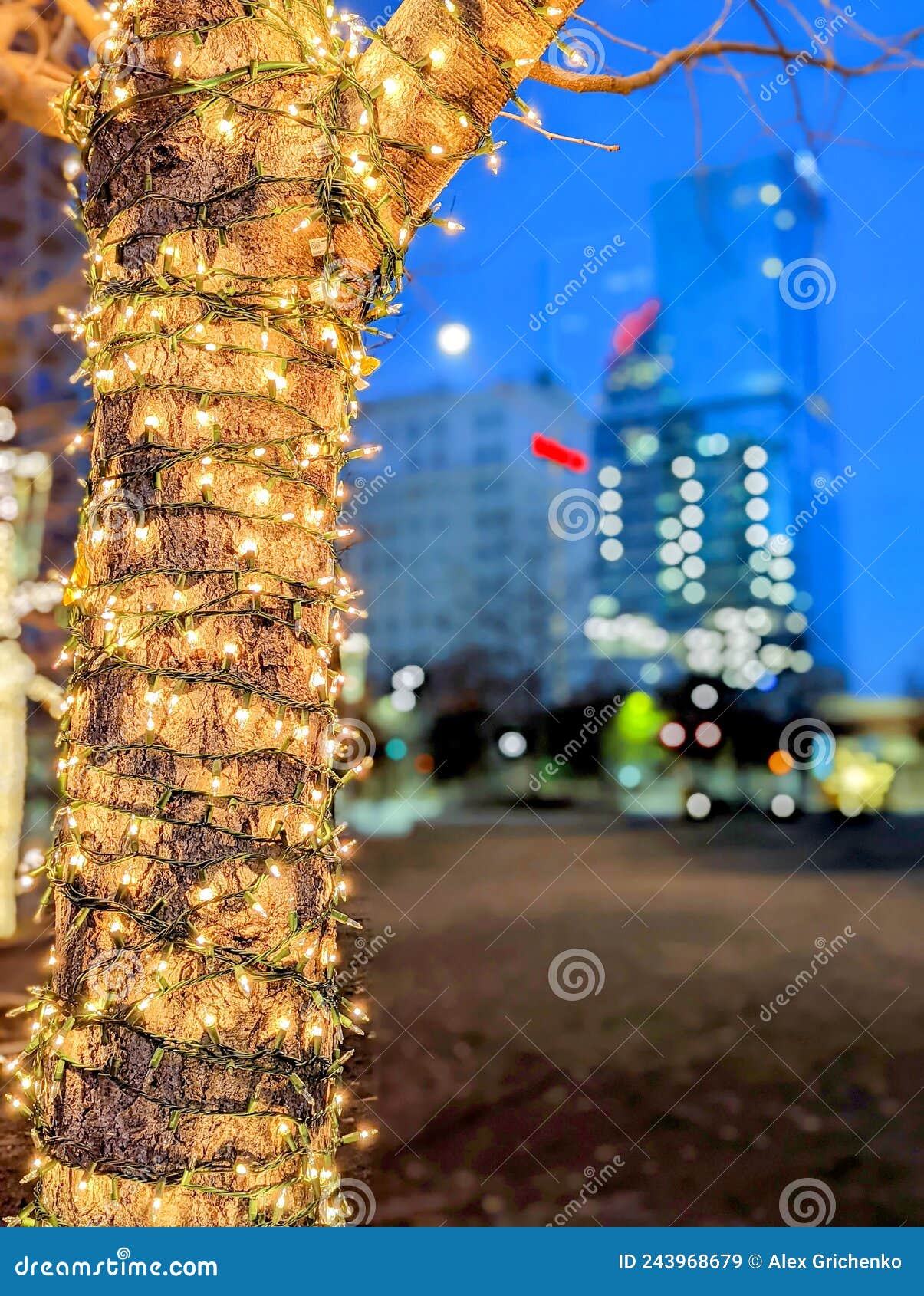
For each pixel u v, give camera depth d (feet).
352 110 6.27
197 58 6.17
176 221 6.13
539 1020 22.27
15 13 10.77
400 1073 18.63
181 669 5.90
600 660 119.85
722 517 112.47
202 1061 5.73
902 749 102.22
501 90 6.43
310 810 6.14
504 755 107.86
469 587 168.96
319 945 6.22
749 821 83.35
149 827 5.81
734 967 28.09
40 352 24.95
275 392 6.16
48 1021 5.99
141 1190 5.65
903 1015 22.89
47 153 23.65
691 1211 12.67
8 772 29.35
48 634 32.53
